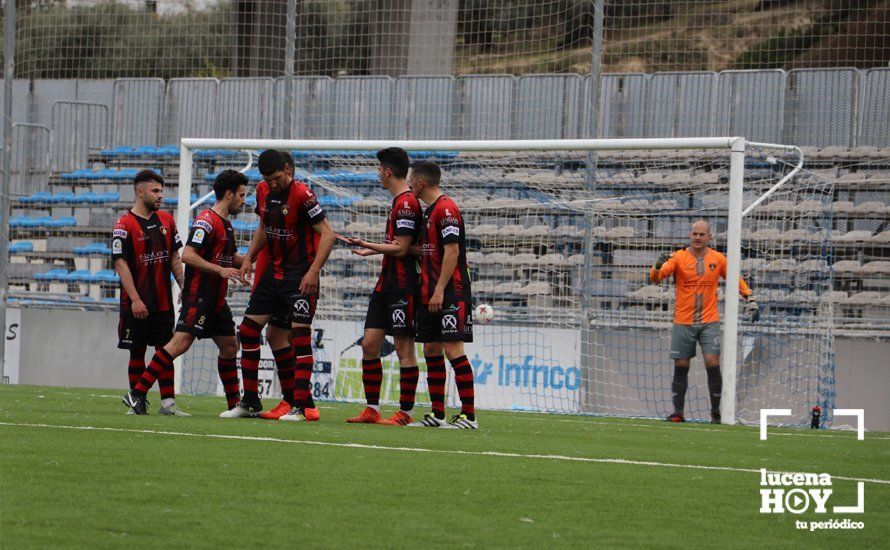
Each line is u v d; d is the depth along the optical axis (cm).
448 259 2808
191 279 2956
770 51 6944
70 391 4306
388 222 2952
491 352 4416
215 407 3566
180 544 1152
